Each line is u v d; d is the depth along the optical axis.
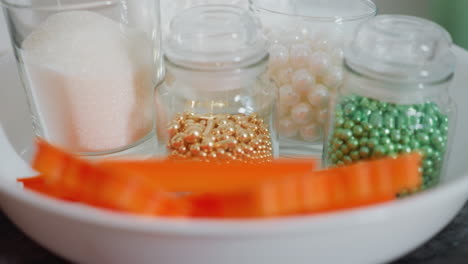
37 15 0.33
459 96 0.36
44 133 0.35
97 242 0.27
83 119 0.34
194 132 0.33
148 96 0.36
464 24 0.49
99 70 0.33
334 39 0.35
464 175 0.29
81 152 0.35
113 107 0.34
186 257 0.27
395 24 0.32
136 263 0.27
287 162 0.31
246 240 0.26
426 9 0.48
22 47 0.34
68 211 0.27
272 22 0.36
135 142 0.36
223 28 0.32
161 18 0.38
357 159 0.32
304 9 0.38
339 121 0.32
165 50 0.33
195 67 0.32
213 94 0.34
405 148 0.31
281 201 0.27
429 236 0.29
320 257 0.27
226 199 0.28
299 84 0.35
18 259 0.30
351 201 0.28
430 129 0.32
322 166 0.34
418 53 0.31
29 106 0.35
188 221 0.26
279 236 0.26
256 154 0.33
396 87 0.31
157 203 0.28
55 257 0.30
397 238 0.28
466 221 0.32
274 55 0.35
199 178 0.30
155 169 0.30
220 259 0.27
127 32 0.34
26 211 0.28
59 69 0.33
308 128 0.36
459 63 0.37
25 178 0.30
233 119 0.34
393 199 0.29
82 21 0.34
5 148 0.33
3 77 0.38
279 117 0.36
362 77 0.31
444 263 0.30
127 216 0.26
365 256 0.28
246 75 0.33
